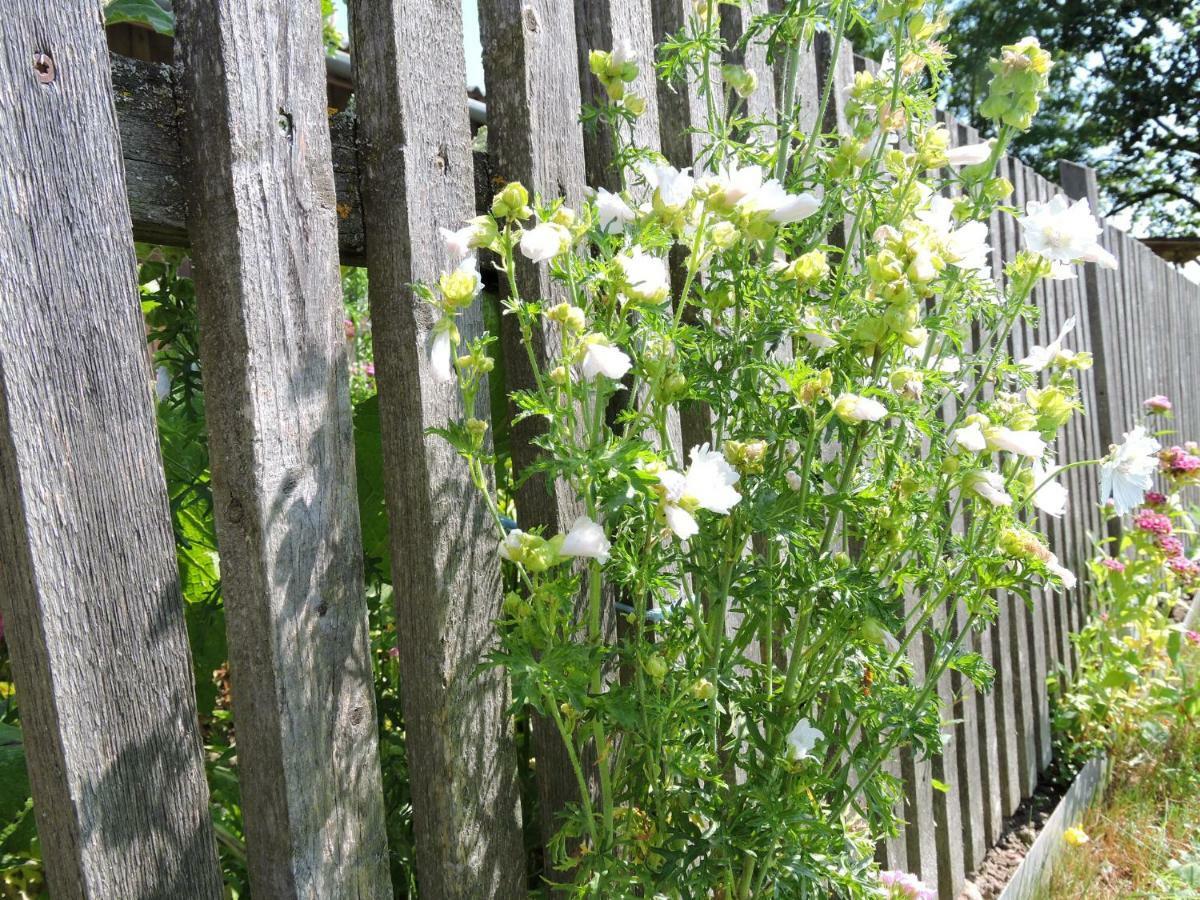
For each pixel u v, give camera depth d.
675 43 1.83
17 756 1.75
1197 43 22.44
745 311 1.75
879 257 1.53
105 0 2.04
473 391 1.44
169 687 1.20
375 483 2.27
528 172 1.71
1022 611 3.86
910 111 1.92
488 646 1.62
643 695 1.53
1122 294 5.62
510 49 1.71
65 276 1.11
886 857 2.70
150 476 1.18
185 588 2.17
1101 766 4.15
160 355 1.92
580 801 1.84
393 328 1.52
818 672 1.71
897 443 1.70
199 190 1.28
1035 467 1.87
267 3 1.29
